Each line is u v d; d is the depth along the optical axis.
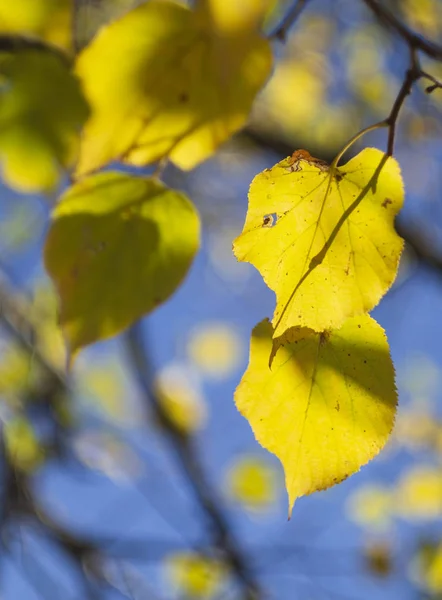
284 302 0.74
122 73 0.78
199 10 0.79
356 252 0.74
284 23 0.80
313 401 0.75
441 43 1.74
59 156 0.77
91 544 2.32
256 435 0.74
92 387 2.66
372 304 0.74
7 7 0.79
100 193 0.78
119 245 0.78
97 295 0.78
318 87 2.45
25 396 2.26
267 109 2.36
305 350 0.75
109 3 1.16
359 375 0.75
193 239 0.78
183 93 0.79
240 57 0.79
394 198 0.75
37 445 2.24
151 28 0.78
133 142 0.78
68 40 0.79
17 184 0.77
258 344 0.75
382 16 0.79
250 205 0.74
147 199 0.78
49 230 0.78
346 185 0.75
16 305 2.41
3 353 2.31
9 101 0.77
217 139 0.79
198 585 2.41
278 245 0.74
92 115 0.78
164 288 0.78
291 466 0.74
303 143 2.36
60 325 0.77
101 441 2.51
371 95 2.40
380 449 0.74
